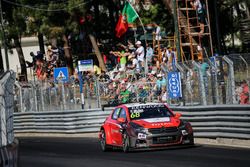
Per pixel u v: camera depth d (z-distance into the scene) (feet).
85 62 133.49
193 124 94.02
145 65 138.62
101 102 132.26
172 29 184.03
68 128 128.67
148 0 188.03
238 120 84.64
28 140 122.52
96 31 211.61
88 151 90.99
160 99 119.65
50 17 194.29
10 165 52.60
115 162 72.84
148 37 186.39
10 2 206.39
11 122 58.65
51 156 87.35
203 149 79.00
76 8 188.65
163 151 80.33
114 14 221.87
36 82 143.54
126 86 128.77
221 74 92.07
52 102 138.21
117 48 197.06
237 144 84.07
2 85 54.85
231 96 89.97
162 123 81.56
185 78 102.37
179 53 113.39
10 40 214.90
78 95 133.49
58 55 190.39
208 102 96.12
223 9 181.16
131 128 82.07
